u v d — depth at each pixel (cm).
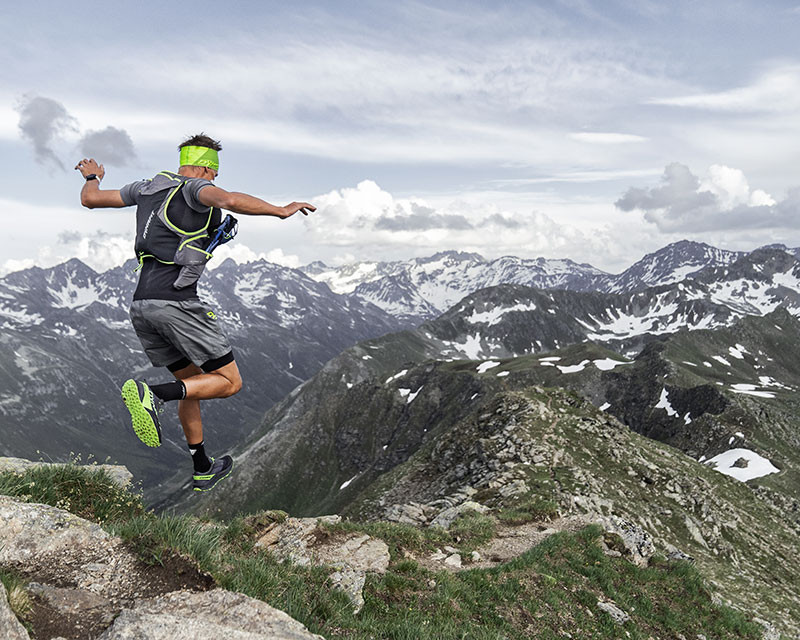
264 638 393
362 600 1014
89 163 505
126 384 400
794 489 10012
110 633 369
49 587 438
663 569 1908
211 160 470
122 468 924
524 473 4103
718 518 4541
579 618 1404
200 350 450
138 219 448
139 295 441
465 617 1162
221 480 502
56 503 713
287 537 1220
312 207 432
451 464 5428
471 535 1839
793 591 3766
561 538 1819
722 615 1752
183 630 377
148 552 527
